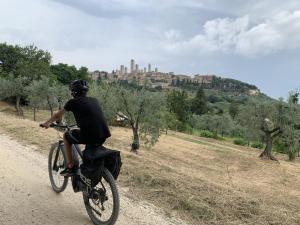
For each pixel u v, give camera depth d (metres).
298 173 22.30
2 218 5.74
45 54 76.94
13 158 9.97
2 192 6.96
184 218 6.63
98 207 5.79
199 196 7.69
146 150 24.36
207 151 28.30
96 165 5.54
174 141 33.34
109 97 22.56
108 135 5.77
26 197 6.82
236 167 22.00
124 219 6.25
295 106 29.72
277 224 6.71
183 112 67.12
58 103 39.88
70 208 6.48
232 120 61.38
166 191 7.80
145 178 8.68
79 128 6.19
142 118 21.95
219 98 178.75
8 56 72.44
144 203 7.20
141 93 21.98
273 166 24.02
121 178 8.76
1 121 19.47
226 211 7.04
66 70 89.19
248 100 31.14
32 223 5.69
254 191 12.85
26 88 40.41
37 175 8.38
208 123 62.69
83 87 5.84
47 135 14.87
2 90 42.84
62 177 7.20
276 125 30.19
